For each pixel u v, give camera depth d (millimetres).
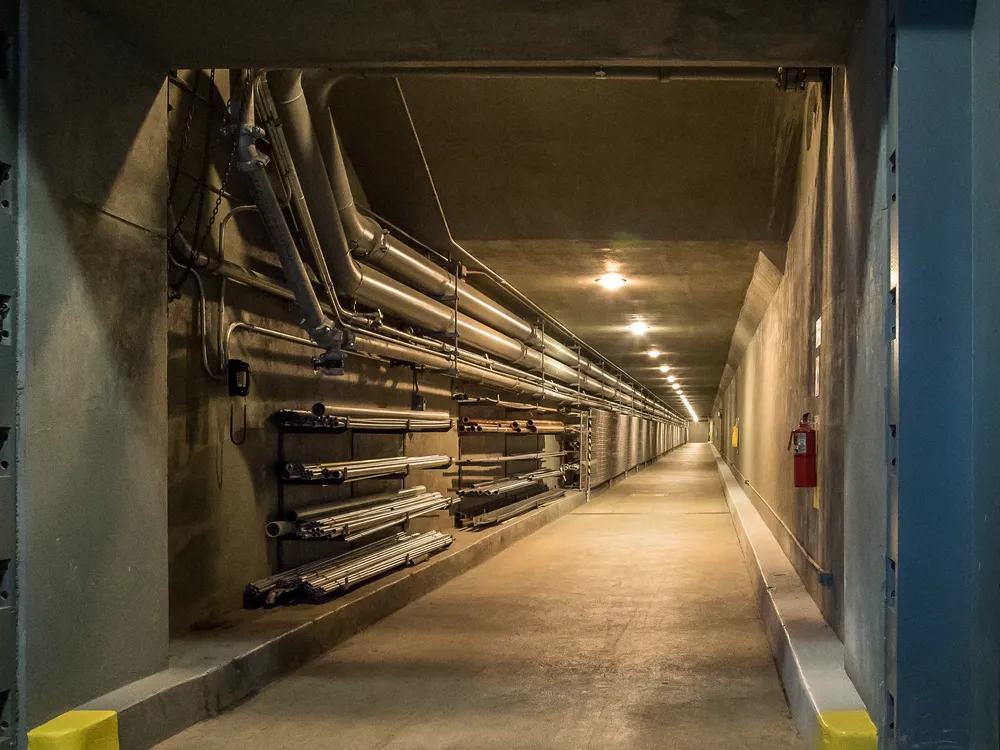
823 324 5684
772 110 6945
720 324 14352
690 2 3787
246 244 6074
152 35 4102
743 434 17656
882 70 3348
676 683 5055
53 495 3611
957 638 3004
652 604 7461
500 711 4539
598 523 14055
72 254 3744
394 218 8039
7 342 3434
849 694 3871
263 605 6031
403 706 4629
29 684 3459
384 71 5605
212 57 4355
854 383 4062
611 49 4273
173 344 5195
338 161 6266
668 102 6996
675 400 45156
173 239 4961
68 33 3734
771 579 6941
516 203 7852
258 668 4945
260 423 6258
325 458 7289
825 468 5566
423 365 8914
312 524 6332
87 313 3842
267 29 4062
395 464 7703
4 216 3418
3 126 3406
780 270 8492
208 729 4238
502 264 9211
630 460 28125
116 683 4039
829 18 3883
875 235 3516
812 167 6250
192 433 5391
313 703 4680
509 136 7344
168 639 4777
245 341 6051
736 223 7832
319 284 6625
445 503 9297
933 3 3105
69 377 3721
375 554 7598
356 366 8031
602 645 6008
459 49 4297
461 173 7668
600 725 4305
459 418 11609
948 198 3064
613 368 23219
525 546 11320
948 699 3006
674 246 8195
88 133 3863
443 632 6418
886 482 3252
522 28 4066
